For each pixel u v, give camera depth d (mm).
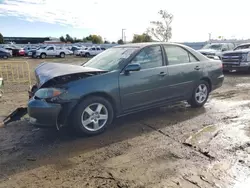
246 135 3908
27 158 3287
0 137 4039
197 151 3375
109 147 3580
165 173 2836
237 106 5746
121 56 4527
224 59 11914
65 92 3684
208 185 2582
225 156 3209
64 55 34688
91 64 4785
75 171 2930
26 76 12586
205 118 4852
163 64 4801
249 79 10055
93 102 3943
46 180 2754
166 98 4883
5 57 32531
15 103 6422
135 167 2990
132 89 4309
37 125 3787
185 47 5340
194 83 5367
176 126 4414
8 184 2691
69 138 3943
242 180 2668
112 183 2658
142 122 4668
